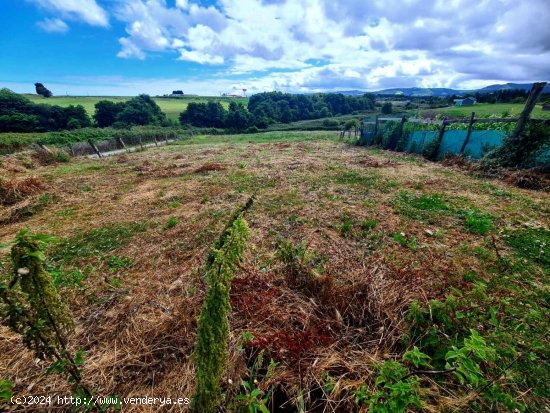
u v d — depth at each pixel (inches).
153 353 80.8
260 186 279.1
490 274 113.8
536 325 84.2
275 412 64.7
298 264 107.1
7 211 226.8
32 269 49.3
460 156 340.8
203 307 50.8
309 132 1368.1
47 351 55.6
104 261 146.4
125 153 704.4
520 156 267.6
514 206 190.7
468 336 77.0
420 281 102.0
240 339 77.6
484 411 60.4
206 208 220.7
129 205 240.1
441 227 164.6
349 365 70.5
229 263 51.4
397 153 461.4
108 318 99.2
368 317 87.1
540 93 257.6
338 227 171.9
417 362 56.6
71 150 646.5
